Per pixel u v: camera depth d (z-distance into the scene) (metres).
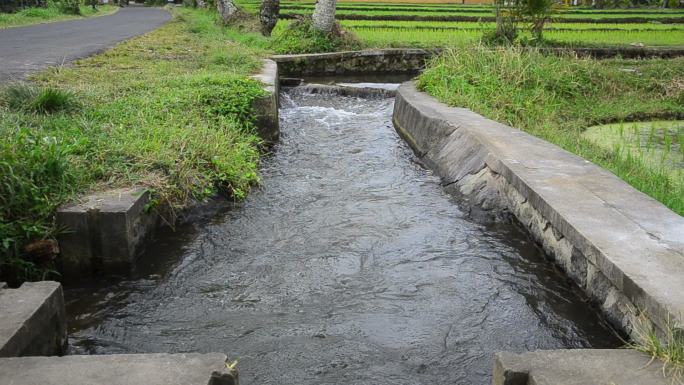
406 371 3.52
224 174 6.22
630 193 4.92
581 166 5.70
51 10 30.83
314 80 14.44
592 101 10.80
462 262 4.90
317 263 4.88
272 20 19.42
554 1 16.09
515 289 4.45
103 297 4.36
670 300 3.20
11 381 2.61
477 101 9.04
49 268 4.49
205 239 5.32
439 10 30.80
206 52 13.73
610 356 2.84
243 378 3.43
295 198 6.39
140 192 4.96
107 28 23.05
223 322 4.02
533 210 5.06
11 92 7.09
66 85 8.64
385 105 11.53
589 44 16.50
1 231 4.23
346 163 7.78
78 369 2.71
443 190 6.70
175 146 6.12
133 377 2.65
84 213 4.49
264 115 8.45
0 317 3.11
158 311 4.17
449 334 3.89
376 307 4.21
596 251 3.89
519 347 3.76
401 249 5.16
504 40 15.10
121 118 6.78
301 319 4.06
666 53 15.91
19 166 4.55
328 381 3.42
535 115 9.30
